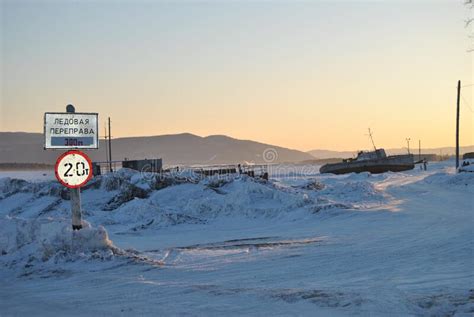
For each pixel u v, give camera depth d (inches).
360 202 1470.2
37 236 630.5
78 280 520.7
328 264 593.9
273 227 1101.1
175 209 1330.0
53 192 1584.6
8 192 1702.8
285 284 483.2
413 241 757.3
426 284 460.4
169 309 392.2
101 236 626.2
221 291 446.3
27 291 486.6
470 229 852.6
